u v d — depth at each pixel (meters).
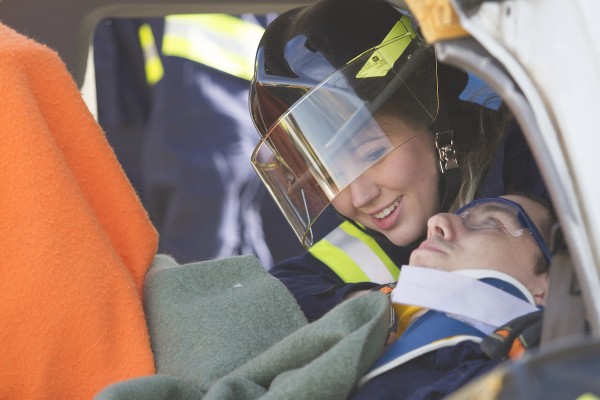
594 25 2.01
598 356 1.52
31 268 3.37
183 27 6.96
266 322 3.62
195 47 6.93
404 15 4.29
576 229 2.06
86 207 3.46
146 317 3.69
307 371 2.82
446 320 3.05
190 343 3.51
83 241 3.43
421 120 4.16
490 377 1.57
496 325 3.04
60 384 3.40
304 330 3.07
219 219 6.92
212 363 3.42
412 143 4.25
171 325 3.59
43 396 3.38
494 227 3.38
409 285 3.12
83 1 4.19
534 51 2.07
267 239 7.14
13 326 3.38
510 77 2.13
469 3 2.12
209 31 7.00
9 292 3.38
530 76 2.08
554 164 2.07
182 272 3.76
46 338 3.38
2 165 3.38
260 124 4.30
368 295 3.08
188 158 6.86
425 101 4.18
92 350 3.41
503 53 2.10
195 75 6.90
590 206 2.03
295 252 7.21
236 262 3.88
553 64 2.05
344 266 4.51
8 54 3.41
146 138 7.02
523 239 3.34
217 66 6.97
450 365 2.97
